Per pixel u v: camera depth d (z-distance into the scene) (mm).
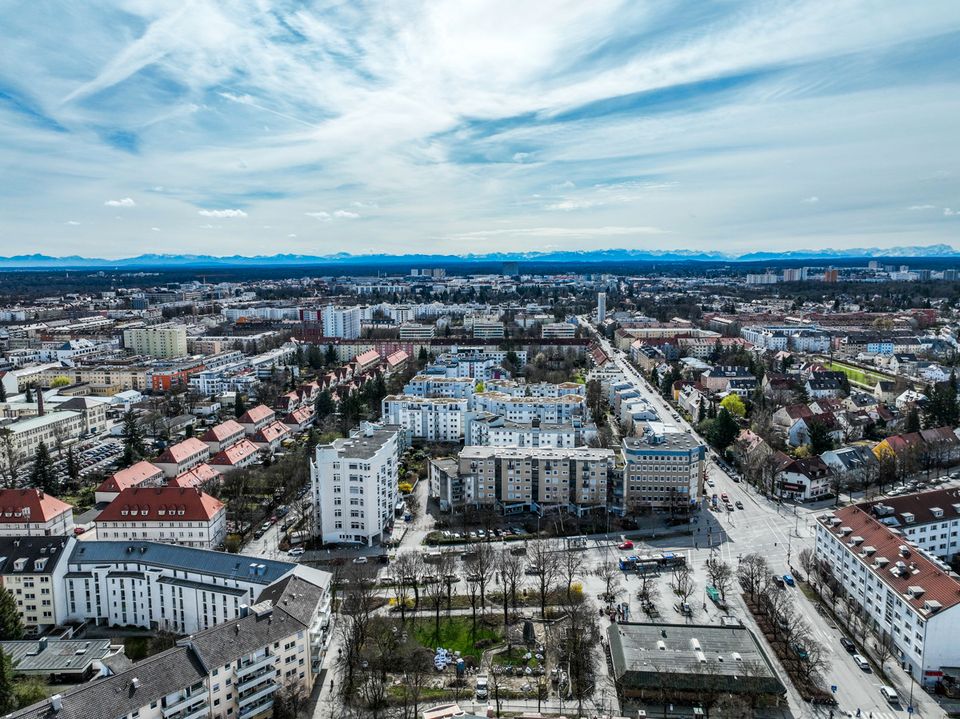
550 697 182250
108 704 146875
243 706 167000
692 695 178250
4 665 162375
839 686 184375
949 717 172000
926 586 192500
